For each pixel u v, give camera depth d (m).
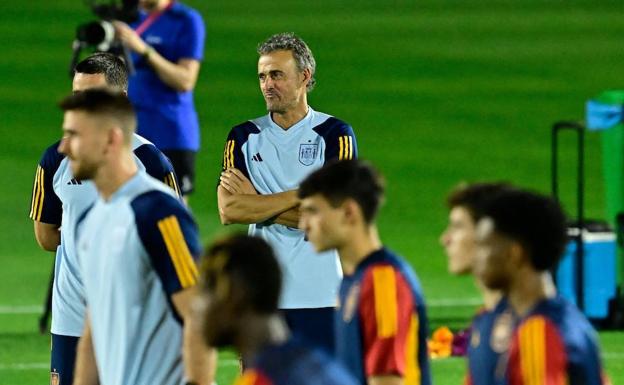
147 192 22.64
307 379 15.07
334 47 96.69
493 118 80.88
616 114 46.25
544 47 97.06
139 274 22.58
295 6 109.62
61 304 28.33
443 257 56.12
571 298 45.78
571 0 112.50
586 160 73.19
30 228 61.06
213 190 67.00
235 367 40.03
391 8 109.62
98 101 22.47
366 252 20.97
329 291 29.83
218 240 15.99
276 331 15.71
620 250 47.16
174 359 22.88
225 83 87.31
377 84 88.25
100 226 22.80
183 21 45.03
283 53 30.05
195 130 45.69
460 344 41.34
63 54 93.94
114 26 42.91
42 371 39.81
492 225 18.20
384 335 20.44
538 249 18.09
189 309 22.27
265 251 15.80
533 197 18.30
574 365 17.50
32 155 73.44
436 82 88.69
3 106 82.25
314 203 20.80
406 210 64.19
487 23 104.25
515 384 17.86
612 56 94.94
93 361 23.89
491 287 18.38
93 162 22.56
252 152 30.47
